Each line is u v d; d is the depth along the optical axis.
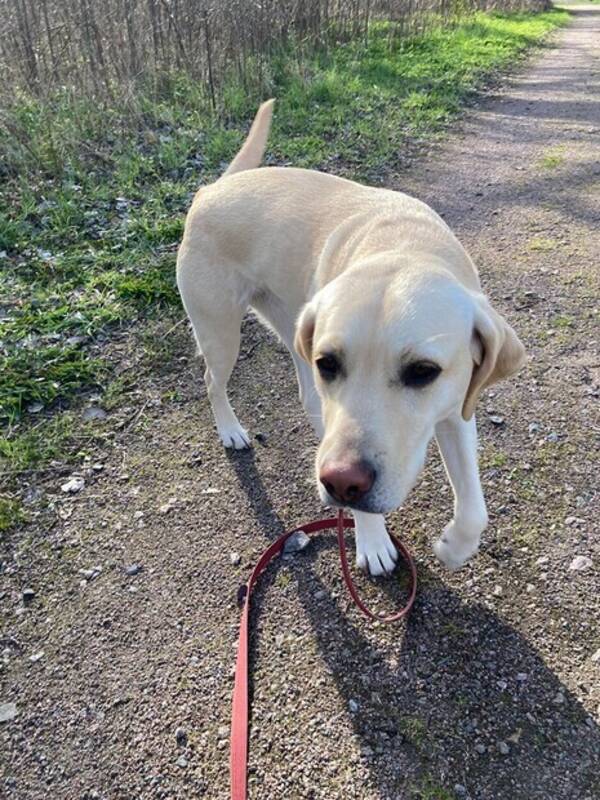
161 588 0.69
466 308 0.53
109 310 1.12
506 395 0.88
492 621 0.61
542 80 2.79
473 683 0.56
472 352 0.54
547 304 1.06
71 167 1.58
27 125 1.62
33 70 1.80
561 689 0.55
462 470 0.61
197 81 2.05
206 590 0.68
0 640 0.65
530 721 0.53
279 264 0.75
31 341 1.06
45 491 0.82
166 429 0.91
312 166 1.71
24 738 0.57
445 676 0.57
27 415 0.94
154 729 0.56
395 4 3.11
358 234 0.67
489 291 1.12
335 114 2.03
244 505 0.78
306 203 0.74
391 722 0.54
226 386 0.94
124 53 1.97
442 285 0.53
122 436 0.90
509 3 5.39
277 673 0.59
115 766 0.54
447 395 0.53
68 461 0.86
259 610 0.65
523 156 1.78
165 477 0.83
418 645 0.60
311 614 0.64
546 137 1.94
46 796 0.53
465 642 0.60
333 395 0.54
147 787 0.53
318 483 0.52
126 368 1.02
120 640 0.64
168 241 1.33
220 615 0.66
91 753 0.55
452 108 2.26
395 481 0.49
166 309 1.14
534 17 5.52
